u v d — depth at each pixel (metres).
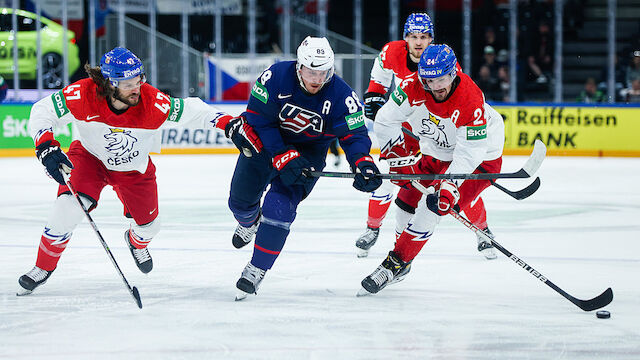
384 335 8.75
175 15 37.88
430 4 39.16
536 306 10.13
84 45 36.12
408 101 10.83
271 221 10.20
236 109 35.78
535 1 39.59
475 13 40.75
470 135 10.31
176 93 35.66
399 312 9.78
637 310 9.95
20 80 35.28
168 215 18.06
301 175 10.11
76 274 11.80
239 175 11.10
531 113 36.84
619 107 36.62
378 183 10.05
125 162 10.32
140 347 8.20
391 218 18.34
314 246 14.45
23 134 34.16
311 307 9.99
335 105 10.07
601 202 20.95
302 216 18.12
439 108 10.46
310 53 9.34
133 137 10.12
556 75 37.69
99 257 13.10
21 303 10.04
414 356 8.00
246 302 10.23
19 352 8.02
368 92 14.63
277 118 10.23
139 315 9.50
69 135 33.94
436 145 11.67
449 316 9.60
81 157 10.34
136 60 9.49
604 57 42.75
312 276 11.88
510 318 9.52
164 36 35.34
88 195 10.23
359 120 10.17
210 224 16.80
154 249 13.95
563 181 26.17
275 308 9.93
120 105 9.78
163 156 34.91
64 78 35.19
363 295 10.61
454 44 40.84
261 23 38.97
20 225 16.61
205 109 10.44
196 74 35.66
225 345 8.30
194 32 38.00
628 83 39.06
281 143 10.12
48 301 10.15
